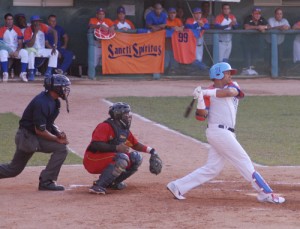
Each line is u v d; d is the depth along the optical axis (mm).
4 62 45312
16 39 45969
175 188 18828
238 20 54469
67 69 49000
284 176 22812
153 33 48312
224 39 49312
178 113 36781
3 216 17031
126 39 48031
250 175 18469
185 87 45312
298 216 16969
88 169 19812
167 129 32500
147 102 39594
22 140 19688
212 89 18234
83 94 41562
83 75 49469
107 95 41531
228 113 18281
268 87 46500
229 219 16625
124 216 16969
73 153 26906
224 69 18344
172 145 28891
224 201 18812
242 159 18391
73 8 50469
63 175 22719
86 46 50719
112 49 47906
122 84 46250
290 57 50719
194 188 20141
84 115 35312
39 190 20156
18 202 18531
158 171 19938
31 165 24922
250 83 48281
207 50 49250
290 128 33375
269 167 24547
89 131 31562
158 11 48562
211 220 16531
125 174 20078
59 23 50406
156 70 48781
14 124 33031
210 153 18844
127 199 18891
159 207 17922
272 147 28766
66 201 18641
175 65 49125
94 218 16781
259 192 18656
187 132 31797
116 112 19562
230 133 18328
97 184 19531
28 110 19688
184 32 48750
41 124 19406
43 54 46156
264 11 54938
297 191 20406
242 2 54250
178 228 15859
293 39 50594
